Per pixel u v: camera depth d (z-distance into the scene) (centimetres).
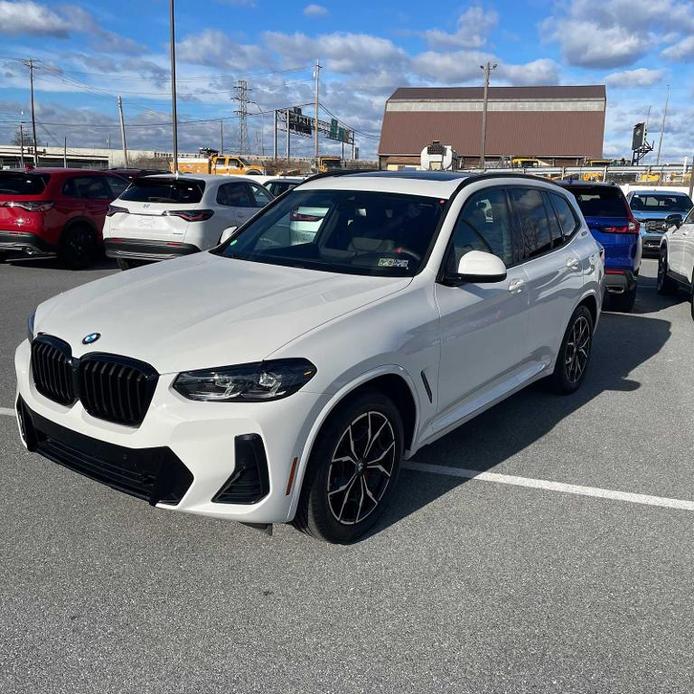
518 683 246
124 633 266
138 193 1055
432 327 358
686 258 955
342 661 255
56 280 1088
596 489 398
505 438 472
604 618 283
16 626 268
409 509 369
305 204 450
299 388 289
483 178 452
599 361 688
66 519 347
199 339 299
